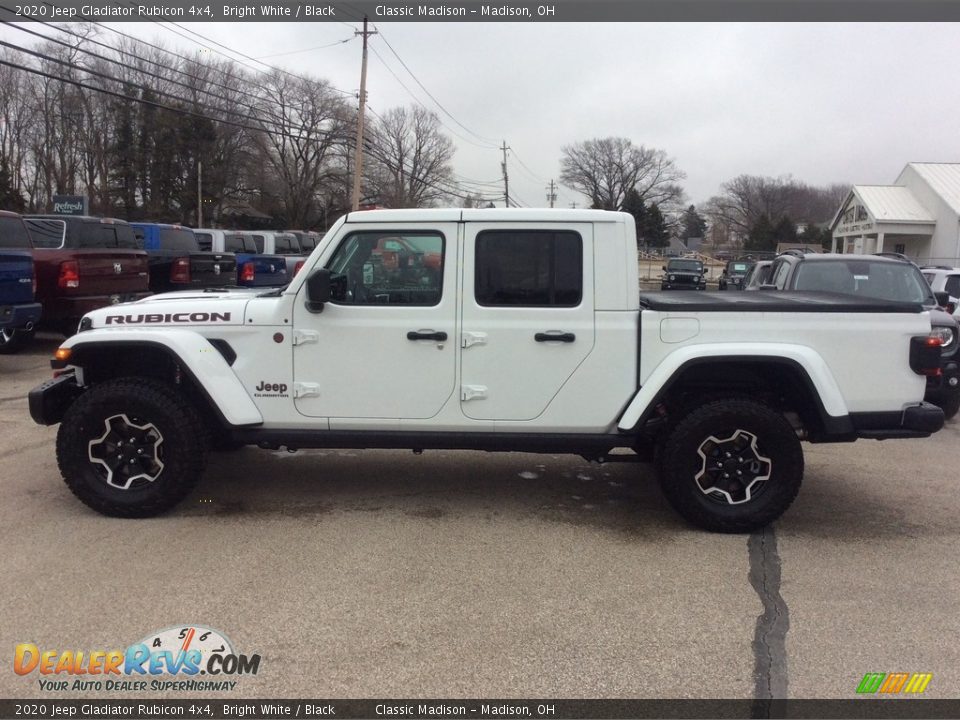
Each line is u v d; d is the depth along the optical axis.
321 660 3.11
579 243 4.43
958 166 41.78
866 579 3.96
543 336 4.43
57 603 3.54
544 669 3.08
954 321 7.57
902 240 41.69
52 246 10.45
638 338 4.43
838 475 5.91
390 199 58.97
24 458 5.88
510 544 4.38
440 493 5.29
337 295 4.55
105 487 4.60
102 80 45.28
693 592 3.78
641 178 75.19
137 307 4.70
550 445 4.58
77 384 4.92
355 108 51.97
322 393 4.56
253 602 3.59
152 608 3.51
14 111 46.84
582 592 3.76
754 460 4.50
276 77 48.75
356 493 5.25
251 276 16.33
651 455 5.18
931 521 4.86
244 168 55.41
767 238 78.94
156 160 49.69
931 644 3.30
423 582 3.84
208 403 4.69
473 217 4.45
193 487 4.64
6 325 8.85
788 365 4.33
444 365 4.50
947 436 7.29
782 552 4.31
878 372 4.40
